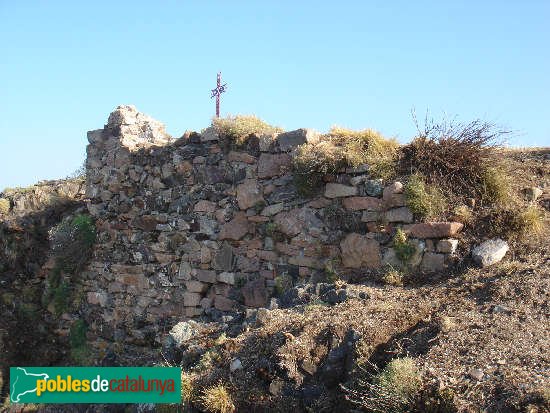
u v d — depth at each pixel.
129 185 10.32
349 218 7.41
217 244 8.84
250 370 5.33
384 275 6.82
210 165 9.06
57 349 10.98
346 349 5.17
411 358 4.69
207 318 8.60
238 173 8.70
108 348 10.23
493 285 5.89
